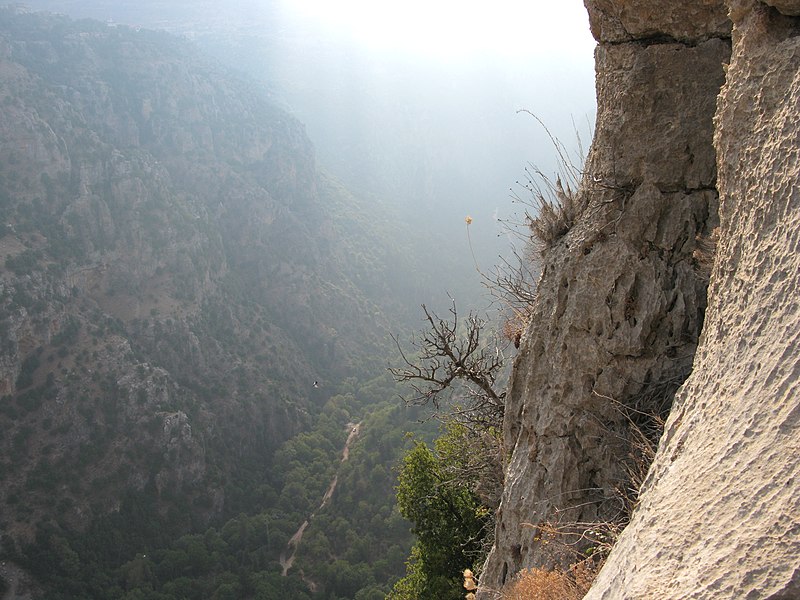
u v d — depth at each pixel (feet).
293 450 251.19
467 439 38.91
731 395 7.40
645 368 18.76
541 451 20.81
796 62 9.53
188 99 375.04
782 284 7.51
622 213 19.15
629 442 18.33
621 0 18.13
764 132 9.50
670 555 6.39
